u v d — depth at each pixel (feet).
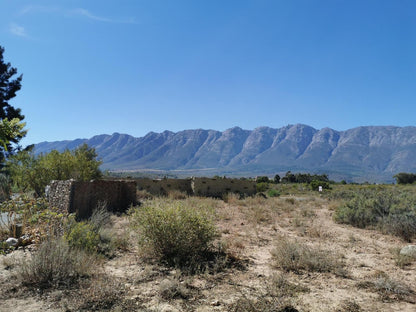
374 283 19.53
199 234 24.63
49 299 15.96
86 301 15.70
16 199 30.09
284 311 15.31
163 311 15.02
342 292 18.06
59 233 25.99
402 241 32.81
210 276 20.33
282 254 24.45
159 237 23.52
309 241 32.09
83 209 40.29
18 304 15.35
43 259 18.83
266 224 42.29
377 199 45.11
